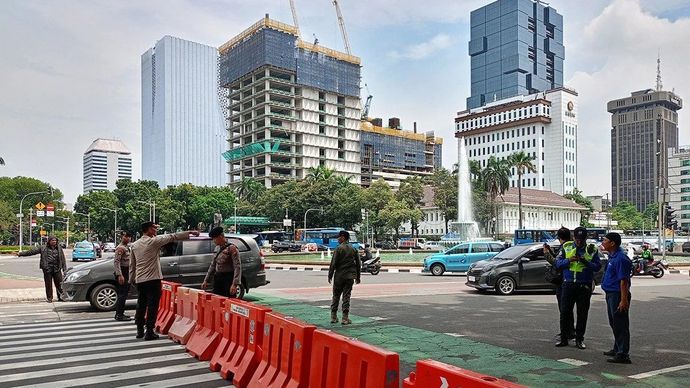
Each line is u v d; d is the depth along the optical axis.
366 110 177.50
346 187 85.31
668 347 8.24
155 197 93.00
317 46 130.25
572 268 8.17
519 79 172.00
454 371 3.16
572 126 136.88
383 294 15.96
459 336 9.09
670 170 127.50
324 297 15.22
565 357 7.52
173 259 13.25
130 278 8.99
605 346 8.28
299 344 4.97
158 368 6.94
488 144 146.38
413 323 10.50
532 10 178.88
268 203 90.88
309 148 127.94
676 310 12.30
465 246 24.75
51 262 14.83
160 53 183.00
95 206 94.25
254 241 14.30
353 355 4.07
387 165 149.62
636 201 151.12
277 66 121.06
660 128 43.69
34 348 8.26
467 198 69.62
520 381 6.28
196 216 94.44
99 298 12.77
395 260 37.47
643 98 150.62
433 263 24.44
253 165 123.25
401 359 7.38
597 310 12.52
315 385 4.62
